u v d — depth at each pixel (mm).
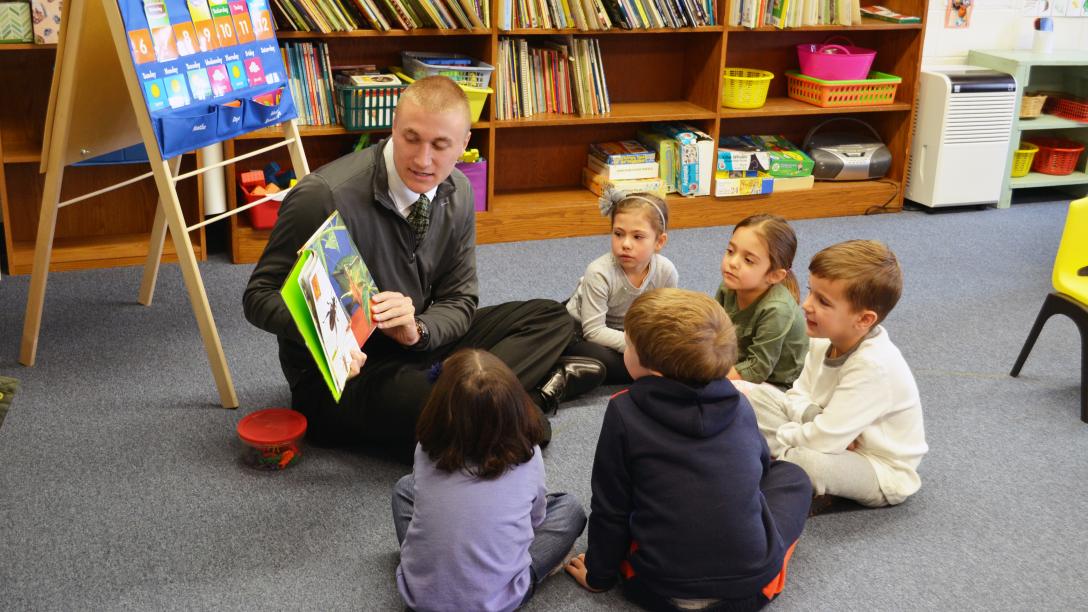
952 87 3969
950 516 2047
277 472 2111
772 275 2299
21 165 3305
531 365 2320
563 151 3994
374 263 2102
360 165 2061
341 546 1881
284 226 2031
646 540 1606
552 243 3676
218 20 2455
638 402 1619
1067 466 2252
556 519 1761
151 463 2135
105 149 2623
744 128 4246
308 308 1671
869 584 1823
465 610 1563
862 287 1862
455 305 2221
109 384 2475
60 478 2061
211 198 3320
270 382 2525
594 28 3588
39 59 3217
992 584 1836
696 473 1580
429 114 1891
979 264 3578
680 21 3680
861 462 1992
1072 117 4355
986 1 4309
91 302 2963
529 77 3629
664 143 3867
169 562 1813
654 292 1670
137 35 2203
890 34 4172
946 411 2490
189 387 2482
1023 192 4566
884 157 4156
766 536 1646
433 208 2121
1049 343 2922
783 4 3770
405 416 2051
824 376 2031
